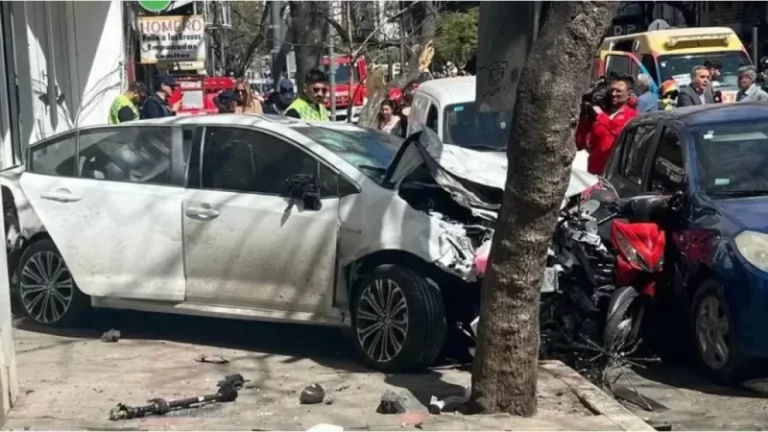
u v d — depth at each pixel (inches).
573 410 252.7
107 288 327.6
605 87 432.1
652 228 294.4
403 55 879.7
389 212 288.5
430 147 288.4
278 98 662.5
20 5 560.4
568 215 301.9
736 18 1212.5
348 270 298.0
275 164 310.5
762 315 269.3
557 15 220.8
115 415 241.9
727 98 757.3
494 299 240.8
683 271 296.0
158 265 320.5
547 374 285.7
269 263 305.0
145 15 788.6
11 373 251.0
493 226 288.4
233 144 318.3
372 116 673.6
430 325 281.6
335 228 296.8
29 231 340.8
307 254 299.4
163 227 319.6
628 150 369.7
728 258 277.4
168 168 324.2
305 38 727.1
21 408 250.1
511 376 243.6
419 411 252.1
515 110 226.8
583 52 219.5
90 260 329.1
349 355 312.2
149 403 252.1
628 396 276.4
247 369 295.0
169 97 620.1
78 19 676.7
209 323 354.6
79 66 681.0
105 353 311.0
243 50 1547.7
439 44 1078.4
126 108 540.1
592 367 295.0
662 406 269.4
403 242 284.2
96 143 337.4
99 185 331.9
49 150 345.7
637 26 1317.7
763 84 640.4
